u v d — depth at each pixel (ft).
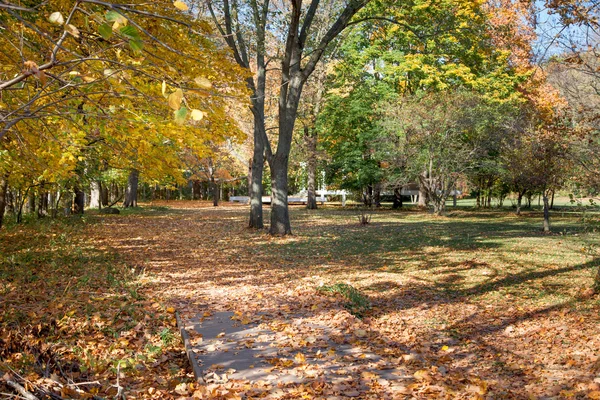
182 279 37.42
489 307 31.83
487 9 80.48
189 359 19.47
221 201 208.54
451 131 98.12
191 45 27.61
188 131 21.15
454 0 81.92
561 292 35.58
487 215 108.47
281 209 67.87
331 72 128.77
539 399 16.30
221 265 44.42
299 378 16.89
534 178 54.54
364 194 138.21
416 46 108.37
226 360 19.01
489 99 97.76
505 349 23.76
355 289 34.65
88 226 76.74
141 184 180.14
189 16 26.45
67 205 99.25
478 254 51.80
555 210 125.59
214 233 70.44
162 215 108.47
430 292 35.63
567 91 41.81
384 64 120.16
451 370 19.90
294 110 66.18
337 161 127.75
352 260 48.16
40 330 21.67
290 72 67.62
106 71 10.32
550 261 47.52
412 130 98.12
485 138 95.96
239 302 29.27
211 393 15.37
